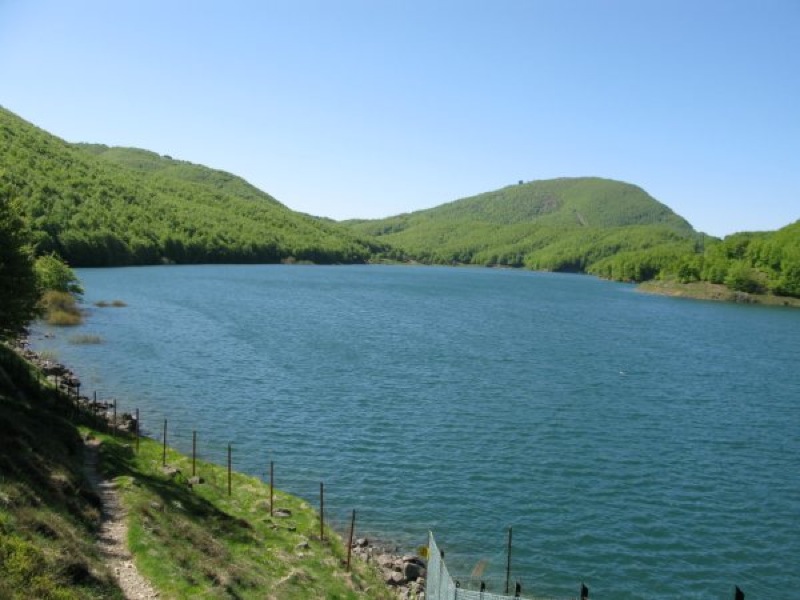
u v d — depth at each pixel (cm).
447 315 13900
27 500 2266
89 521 2525
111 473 3275
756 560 3450
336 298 16150
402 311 14162
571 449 5028
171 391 6172
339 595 2678
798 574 3334
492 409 6081
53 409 4284
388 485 4209
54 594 1741
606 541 3584
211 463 4281
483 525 3719
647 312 16575
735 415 6203
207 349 8319
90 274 18175
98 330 9112
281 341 9281
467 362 8412
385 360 8275
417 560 3288
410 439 5112
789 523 3881
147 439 4509
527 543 3534
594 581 3195
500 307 16362
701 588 3178
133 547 2398
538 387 7088
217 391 6278
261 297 15150
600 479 4447
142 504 2850
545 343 10381
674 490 4303
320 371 7406
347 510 3819
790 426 5878
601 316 15188
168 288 15750
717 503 4125
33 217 19838
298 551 3036
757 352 10231
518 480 4372
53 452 3078
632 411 6222
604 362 8831
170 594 2111
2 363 4369
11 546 1848
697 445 5247
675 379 7831
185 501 3272
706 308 18312
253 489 3841
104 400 5653
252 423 5338
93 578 2016
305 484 4159
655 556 3450
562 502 4053
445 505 3953
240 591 2359
